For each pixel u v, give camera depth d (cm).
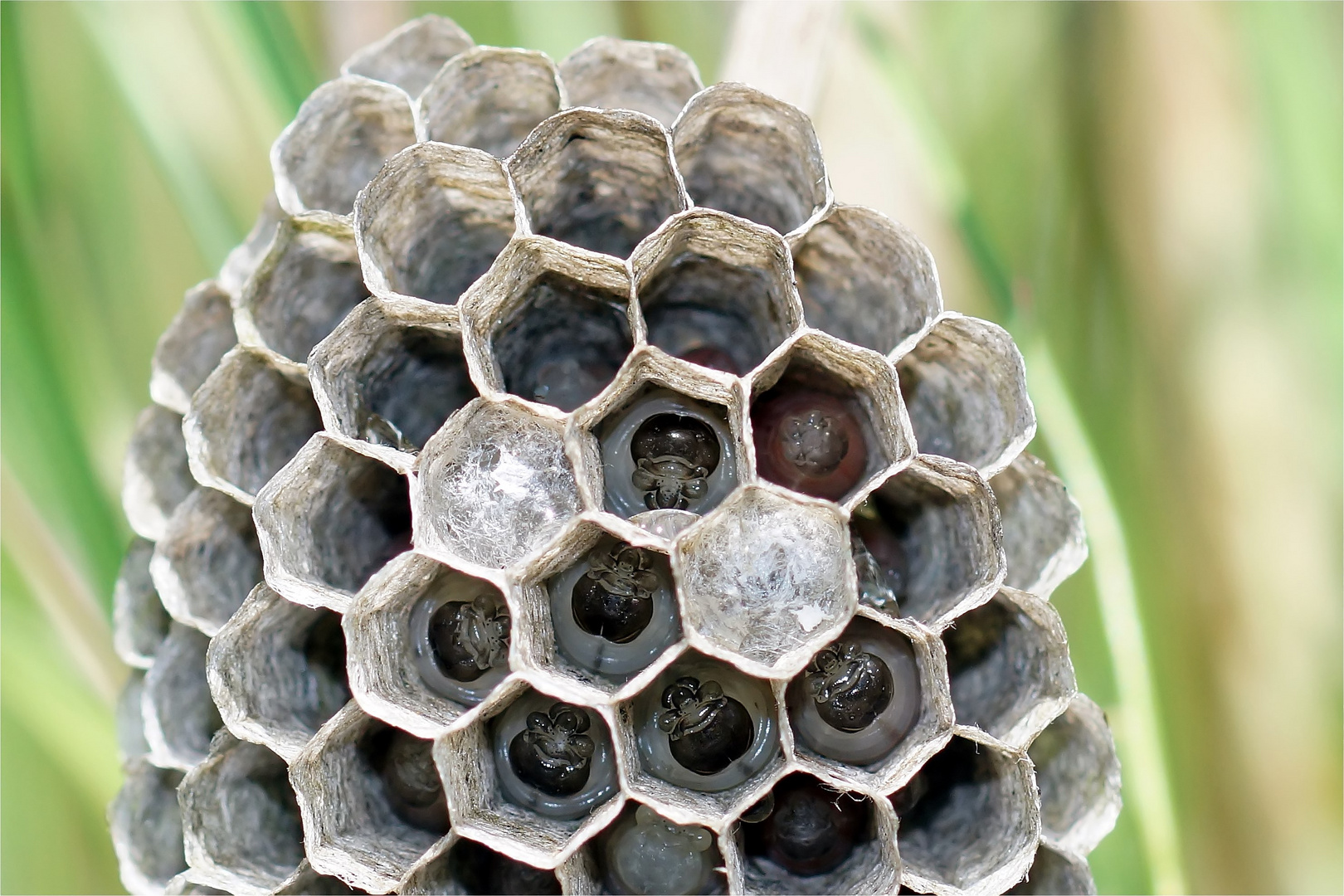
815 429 15
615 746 15
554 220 15
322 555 15
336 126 15
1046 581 15
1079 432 16
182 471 16
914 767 15
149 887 15
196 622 15
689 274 15
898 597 15
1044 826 15
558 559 15
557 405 15
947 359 15
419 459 15
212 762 15
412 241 15
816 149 15
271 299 15
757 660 15
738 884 15
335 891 15
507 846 15
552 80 15
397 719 15
